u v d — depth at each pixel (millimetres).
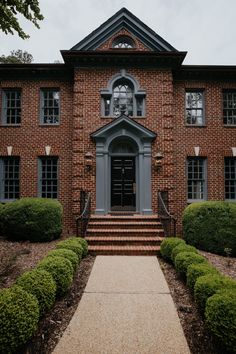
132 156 12367
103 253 8531
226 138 12703
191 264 5703
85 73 12070
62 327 4281
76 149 11781
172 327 4223
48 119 12914
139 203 11852
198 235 9227
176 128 12680
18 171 12758
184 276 6141
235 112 13000
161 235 9594
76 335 4000
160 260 8023
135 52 11688
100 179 11703
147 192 11680
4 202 12312
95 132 11703
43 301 4195
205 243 9016
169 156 11797
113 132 11898
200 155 12586
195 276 5168
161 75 12109
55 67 12484
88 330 4137
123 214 11648
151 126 11953
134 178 12352
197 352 3678
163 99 12016
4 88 12852
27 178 12500
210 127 12727
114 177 12391
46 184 12633
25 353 3543
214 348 3717
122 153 12352
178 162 12531
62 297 5340
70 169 12492
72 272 5652
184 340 3883
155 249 8539
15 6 6727
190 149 12609
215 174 12570
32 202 10109
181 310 4836
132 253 8500
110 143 12016
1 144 12602
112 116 11961
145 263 7578
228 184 12812
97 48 12414
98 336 3977
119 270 6961
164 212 10141
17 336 3203
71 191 12383
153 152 11844
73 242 7539
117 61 11969
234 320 3371
